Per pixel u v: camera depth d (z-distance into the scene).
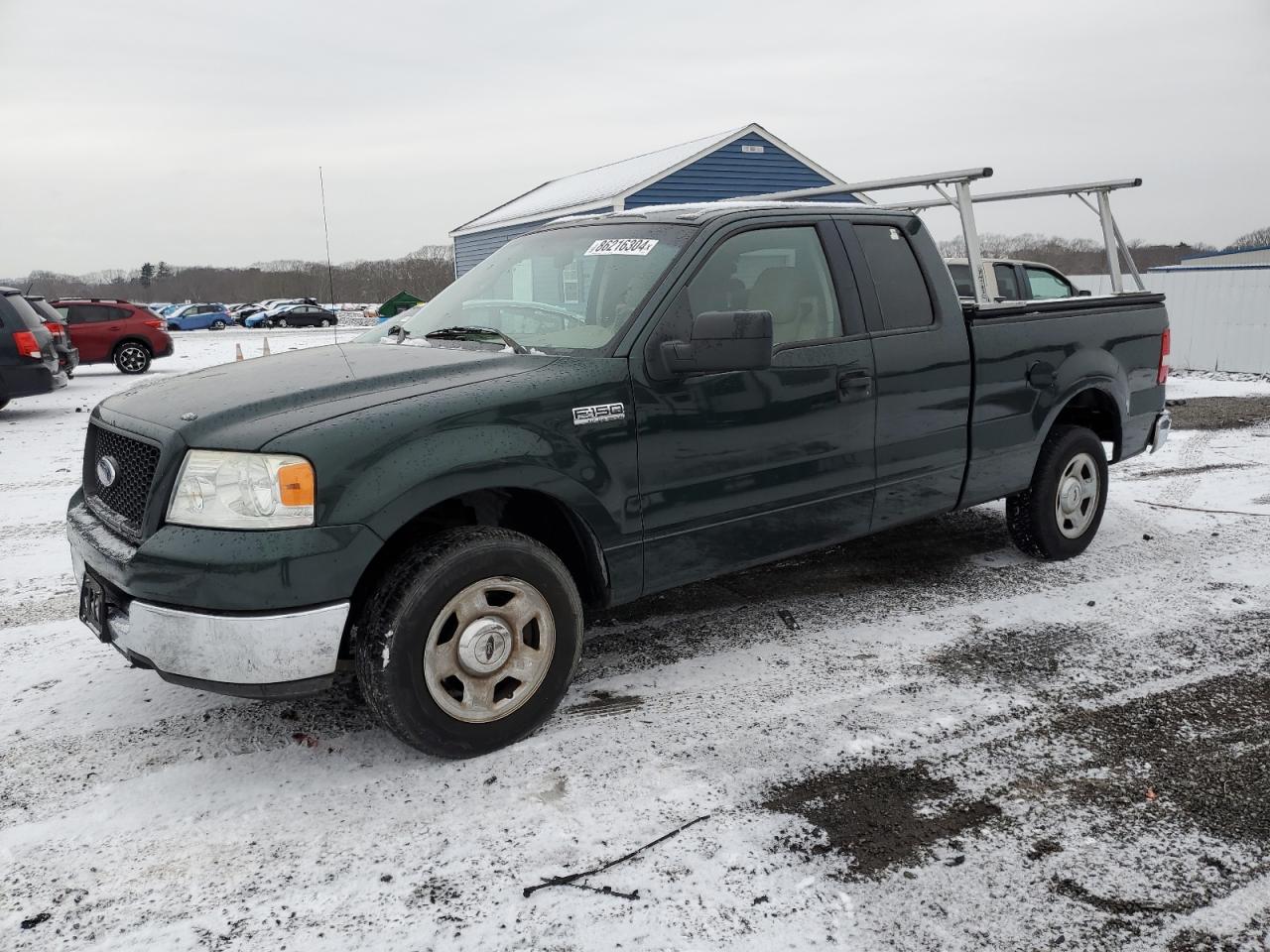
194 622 2.59
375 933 2.19
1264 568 4.88
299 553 2.58
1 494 7.25
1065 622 4.14
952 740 3.08
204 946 2.16
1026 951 2.11
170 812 2.71
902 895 2.30
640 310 3.29
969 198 4.36
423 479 2.74
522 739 3.09
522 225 25.34
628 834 2.56
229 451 2.65
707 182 21.53
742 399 3.45
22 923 2.24
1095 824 2.59
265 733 3.19
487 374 3.06
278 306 54.25
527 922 2.22
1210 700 3.36
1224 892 2.30
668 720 3.23
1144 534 5.55
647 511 3.26
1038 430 4.58
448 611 2.84
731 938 2.16
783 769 2.90
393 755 3.02
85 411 12.55
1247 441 8.80
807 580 4.77
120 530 2.89
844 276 3.85
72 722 3.29
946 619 4.19
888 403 3.91
